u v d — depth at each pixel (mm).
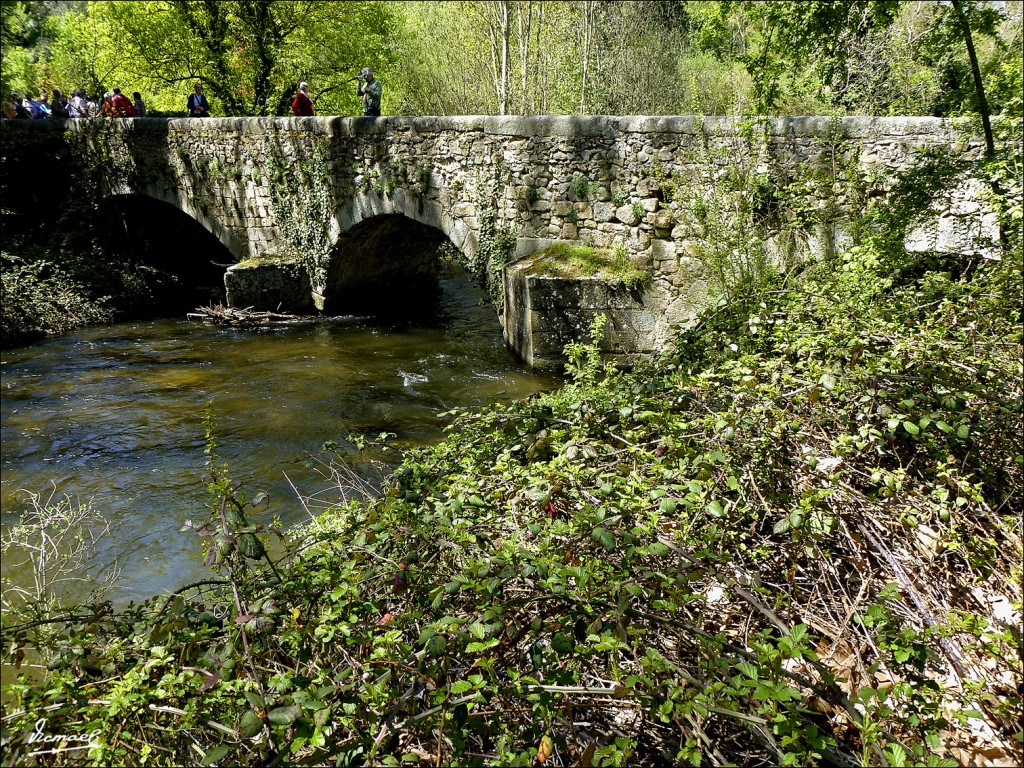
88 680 2488
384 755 1921
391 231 12797
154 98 21828
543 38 17172
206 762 1834
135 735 2145
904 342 3596
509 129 9375
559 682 2084
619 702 2158
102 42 17906
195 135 13641
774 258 7516
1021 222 5410
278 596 2500
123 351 11117
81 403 8742
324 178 11938
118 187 14992
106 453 7258
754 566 2715
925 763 1791
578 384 4926
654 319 8766
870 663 2289
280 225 13000
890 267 5762
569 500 2857
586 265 8914
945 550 2541
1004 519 2775
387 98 20250
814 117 7516
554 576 2180
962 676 2078
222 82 18016
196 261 17500
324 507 5691
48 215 15406
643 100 16859
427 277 15328
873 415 3184
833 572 2494
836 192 7344
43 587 4500
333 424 7754
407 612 2361
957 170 5922
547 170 9234
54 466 6969
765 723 1810
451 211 10367
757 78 7836
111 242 15773
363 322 12656
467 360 10016
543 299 8961
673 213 8430
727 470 2871
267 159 12750
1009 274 4746
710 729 2055
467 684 1866
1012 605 2205
